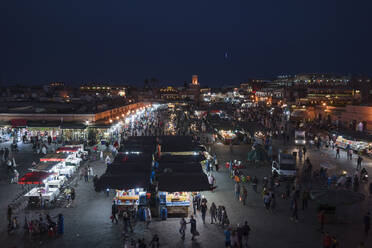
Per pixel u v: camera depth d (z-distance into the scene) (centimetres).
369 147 3644
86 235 1739
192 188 1986
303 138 4184
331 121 5953
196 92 19862
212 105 12650
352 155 3672
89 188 2494
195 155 2688
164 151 2872
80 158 3253
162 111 10356
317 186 2531
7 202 2194
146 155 2662
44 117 4753
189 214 2033
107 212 2050
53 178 2525
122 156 2641
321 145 4166
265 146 3888
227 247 1566
